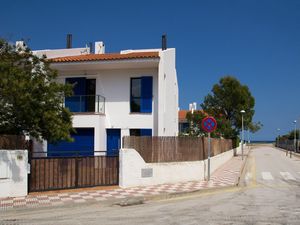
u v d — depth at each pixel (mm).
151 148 16125
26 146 13102
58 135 13289
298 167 30719
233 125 53812
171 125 25562
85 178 14016
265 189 16344
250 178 21328
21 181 12359
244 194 14609
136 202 12266
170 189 14734
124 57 20859
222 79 53812
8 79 12008
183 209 11078
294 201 12703
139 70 22266
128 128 22188
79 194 13008
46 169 13117
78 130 21969
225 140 35781
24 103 12273
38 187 12945
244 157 46250
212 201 12727
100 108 22516
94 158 14258
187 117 40188
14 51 13797
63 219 9539
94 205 11688
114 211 10742
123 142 15484
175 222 9125
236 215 10055
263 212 10523
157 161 16312
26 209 10633
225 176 21016
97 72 22688
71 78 22906
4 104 12398
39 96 13039
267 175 23203
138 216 9953
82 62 21188
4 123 12992
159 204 12070
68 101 22453
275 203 12250
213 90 54188
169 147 16844
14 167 12219
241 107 52844
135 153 15203
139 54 22281
